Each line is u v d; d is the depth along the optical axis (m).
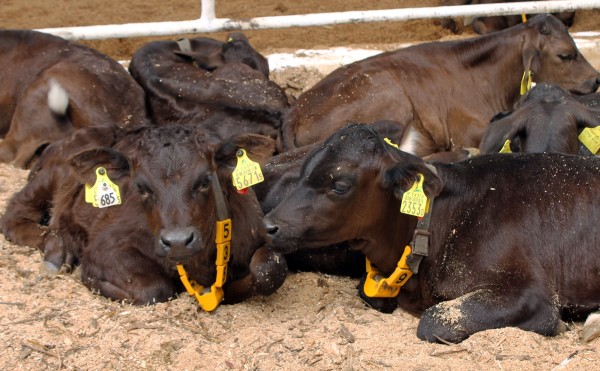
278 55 4.98
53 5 6.46
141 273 3.38
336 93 4.27
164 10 6.32
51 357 3.07
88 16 6.19
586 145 3.73
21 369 3.04
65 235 3.58
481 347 3.04
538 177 3.28
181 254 3.15
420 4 6.38
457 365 3.00
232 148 3.27
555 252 3.21
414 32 5.86
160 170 3.19
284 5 6.40
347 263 3.58
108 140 3.71
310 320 3.27
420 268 3.30
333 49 5.08
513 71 4.40
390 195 3.24
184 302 3.33
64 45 4.46
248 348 3.11
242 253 3.41
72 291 3.37
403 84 4.30
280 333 3.16
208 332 3.21
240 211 3.40
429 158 4.14
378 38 5.75
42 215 3.75
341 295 3.44
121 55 5.57
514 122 3.79
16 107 4.36
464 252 3.24
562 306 3.23
